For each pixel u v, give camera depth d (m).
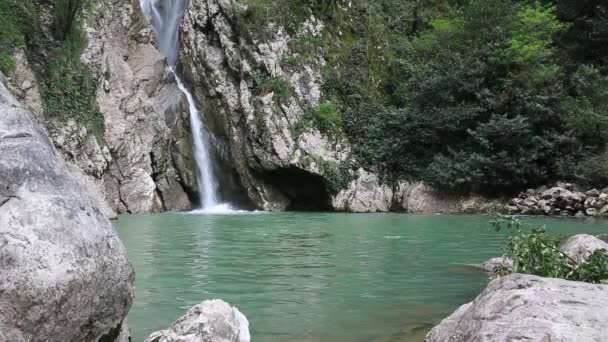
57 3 18.77
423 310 5.48
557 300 3.47
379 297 5.96
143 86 21.75
